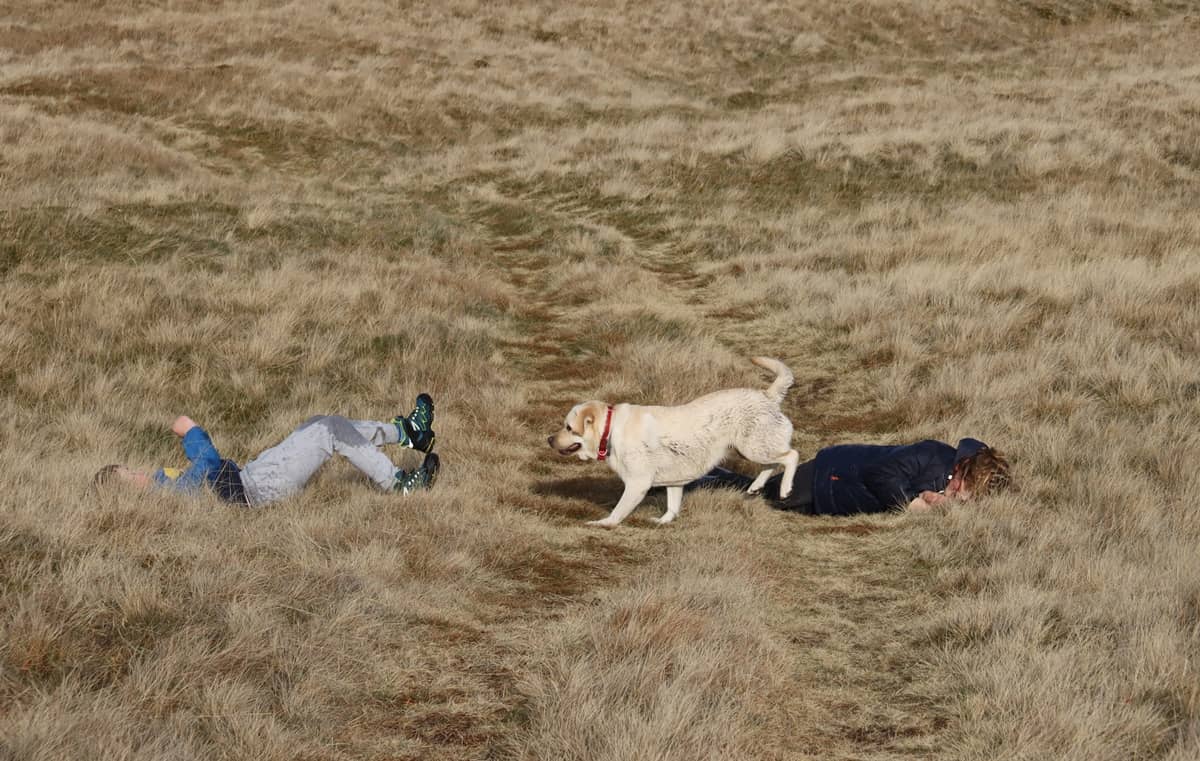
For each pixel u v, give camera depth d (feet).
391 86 130.41
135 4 158.92
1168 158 93.66
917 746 19.06
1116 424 37.96
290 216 76.54
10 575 21.88
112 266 60.44
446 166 107.14
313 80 129.08
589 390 50.75
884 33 175.83
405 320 55.72
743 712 19.57
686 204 89.40
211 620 21.31
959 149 94.48
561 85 138.82
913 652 23.31
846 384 49.65
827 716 20.45
